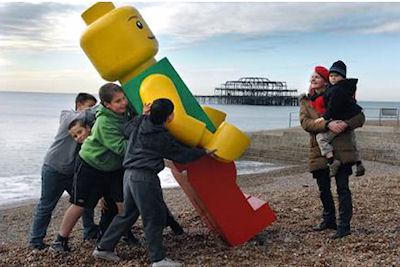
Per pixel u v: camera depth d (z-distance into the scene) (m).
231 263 5.03
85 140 5.36
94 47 5.17
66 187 5.88
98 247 5.23
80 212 5.51
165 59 5.34
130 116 5.34
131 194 4.91
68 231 5.59
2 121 62.31
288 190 11.58
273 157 23.33
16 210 11.78
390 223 6.44
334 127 5.36
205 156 5.32
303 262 4.96
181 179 5.57
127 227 5.17
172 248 5.67
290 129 27.62
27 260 5.39
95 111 5.80
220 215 5.44
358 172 5.66
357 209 7.32
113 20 5.14
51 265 5.22
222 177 5.42
